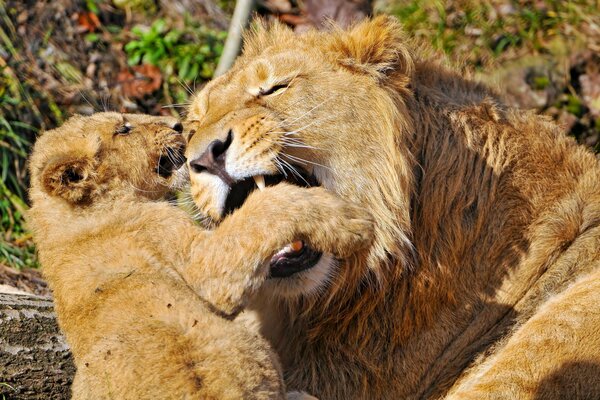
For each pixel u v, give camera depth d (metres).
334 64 10.41
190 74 17.22
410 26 18.20
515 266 10.25
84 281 9.38
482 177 10.39
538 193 10.49
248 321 10.30
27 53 16.75
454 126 10.55
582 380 9.22
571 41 17.83
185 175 11.34
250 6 16.28
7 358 10.14
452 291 10.09
